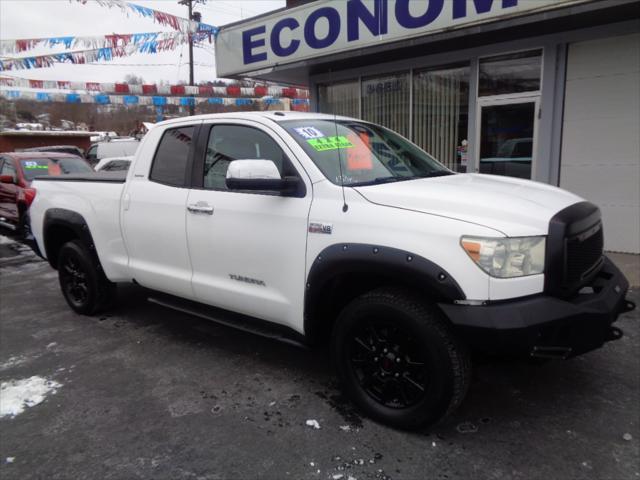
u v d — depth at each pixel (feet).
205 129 12.63
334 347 10.19
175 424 10.11
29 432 10.00
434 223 8.64
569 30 22.09
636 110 21.29
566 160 23.38
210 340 14.51
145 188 13.66
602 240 10.39
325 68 30.96
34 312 17.61
